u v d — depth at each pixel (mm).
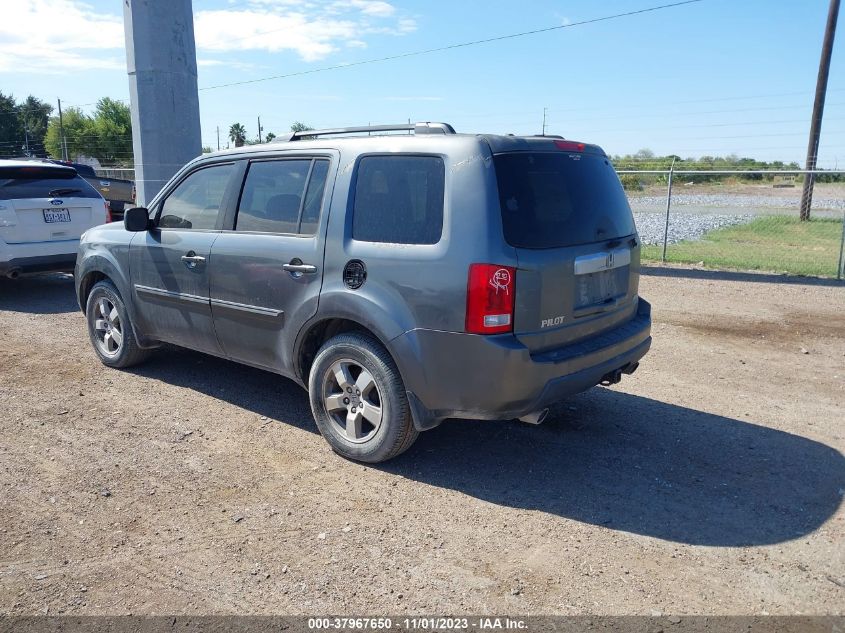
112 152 63781
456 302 3744
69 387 5809
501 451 4633
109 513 3791
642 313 5000
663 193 39156
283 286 4543
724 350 7223
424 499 3977
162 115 11820
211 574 3250
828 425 5176
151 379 6012
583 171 4395
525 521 3742
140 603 3043
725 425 5148
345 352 4273
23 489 4051
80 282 6383
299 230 4508
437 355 3848
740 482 4227
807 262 13398
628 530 3664
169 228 5461
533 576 3250
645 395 5812
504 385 3736
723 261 13383
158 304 5570
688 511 3869
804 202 22250
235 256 4836
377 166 4191
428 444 4727
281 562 3346
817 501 4000
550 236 3939
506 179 3832
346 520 3736
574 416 5281
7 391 5703
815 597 3111
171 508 3846
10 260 8719
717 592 3143
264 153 4863
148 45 11555
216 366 6375
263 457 4500
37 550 3436
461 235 3754
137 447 4637
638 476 4289
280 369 4789
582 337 4184
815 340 7629
